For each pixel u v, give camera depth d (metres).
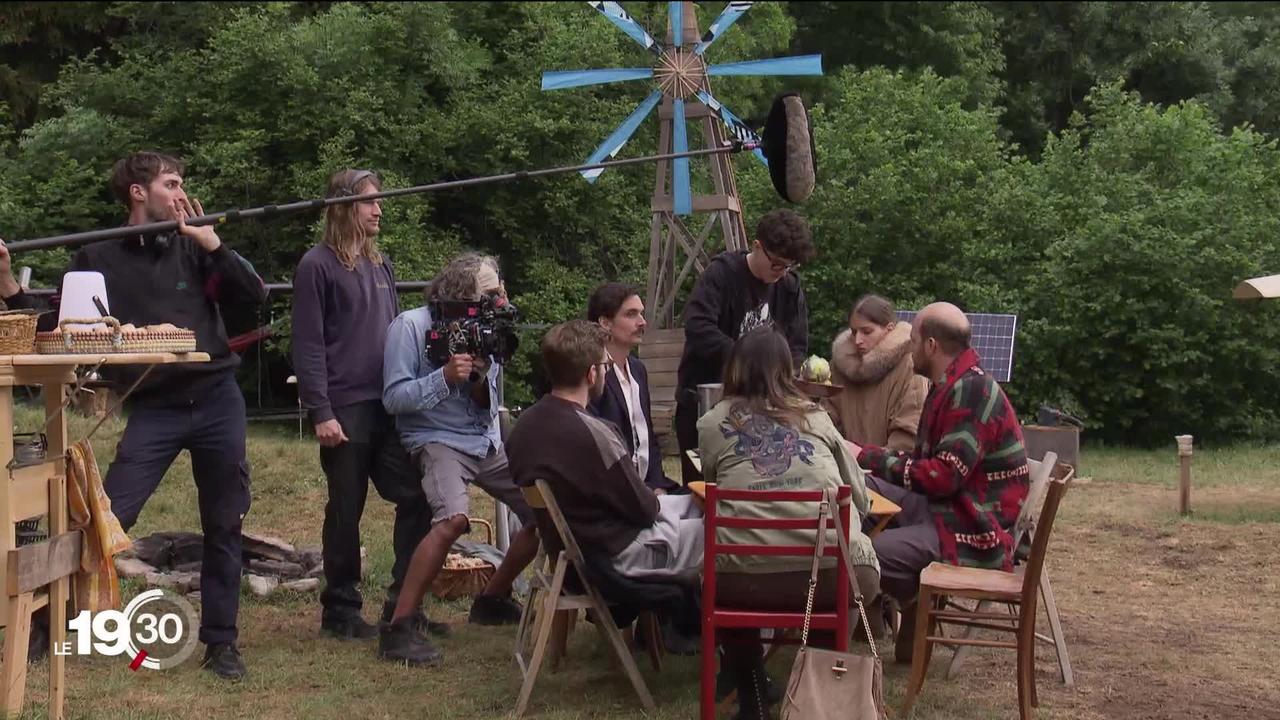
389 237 15.77
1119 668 5.68
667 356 13.99
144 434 5.30
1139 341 15.27
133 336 4.32
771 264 6.18
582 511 4.88
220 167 15.95
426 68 18.09
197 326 5.35
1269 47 26.42
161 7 18.89
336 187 5.89
